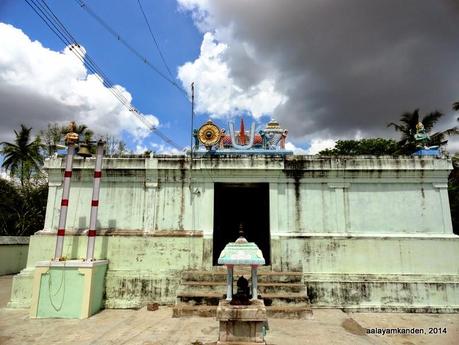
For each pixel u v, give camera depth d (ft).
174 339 24.06
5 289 46.42
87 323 28.76
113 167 38.73
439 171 37.29
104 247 36.96
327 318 30.37
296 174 38.32
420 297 34.01
